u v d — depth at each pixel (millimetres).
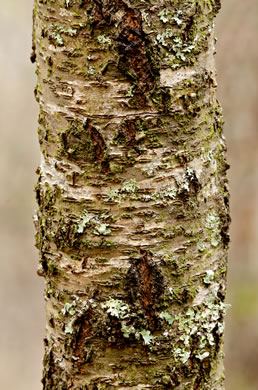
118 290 736
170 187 735
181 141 734
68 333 748
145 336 737
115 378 742
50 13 728
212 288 758
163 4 716
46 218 753
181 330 746
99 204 734
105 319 736
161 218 735
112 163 728
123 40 713
